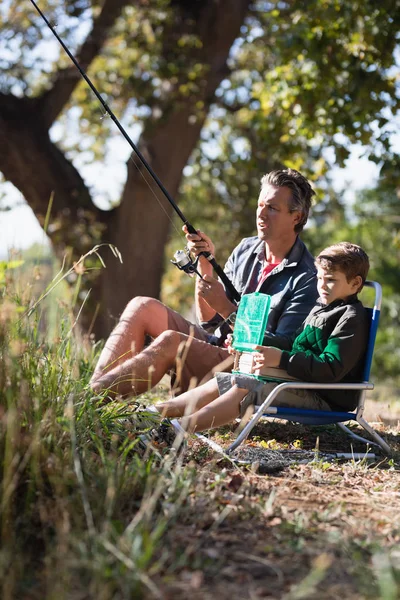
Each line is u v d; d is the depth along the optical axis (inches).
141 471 111.5
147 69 436.1
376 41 311.9
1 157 454.0
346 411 150.9
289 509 109.4
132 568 82.4
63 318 140.3
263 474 128.0
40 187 460.1
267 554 94.0
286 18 370.9
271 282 162.4
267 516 105.9
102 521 96.8
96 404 133.2
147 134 448.8
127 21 444.1
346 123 326.3
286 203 160.6
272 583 86.4
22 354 120.0
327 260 147.8
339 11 316.5
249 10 475.8
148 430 133.7
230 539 97.8
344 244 149.6
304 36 324.2
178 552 93.2
